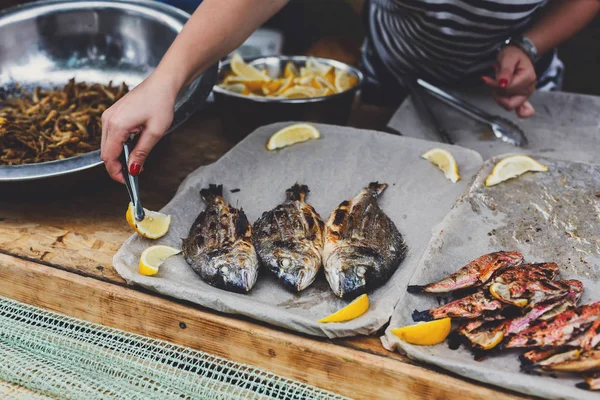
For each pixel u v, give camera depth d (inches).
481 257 57.2
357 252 57.5
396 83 88.4
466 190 64.6
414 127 77.9
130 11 81.1
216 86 75.7
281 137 71.9
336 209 62.5
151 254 59.1
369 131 72.6
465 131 78.6
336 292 56.6
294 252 58.2
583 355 50.0
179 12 80.0
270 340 54.2
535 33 76.7
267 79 80.6
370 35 88.7
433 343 52.6
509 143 76.2
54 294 60.1
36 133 70.7
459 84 84.8
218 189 65.8
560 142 76.3
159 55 81.0
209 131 80.8
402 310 54.7
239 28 59.1
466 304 53.7
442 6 73.8
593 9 76.4
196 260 58.9
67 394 53.6
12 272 60.7
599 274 57.6
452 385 50.6
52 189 64.0
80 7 81.3
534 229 61.2
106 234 64.6
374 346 53.5
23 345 57.4
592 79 123.3
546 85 87.8
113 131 56.7
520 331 52.2
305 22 135.3
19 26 79.9
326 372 53.7
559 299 54.1
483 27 74.7
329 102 74.5
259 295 57.5
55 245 63.0
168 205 64.2
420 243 61.1
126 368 55.4
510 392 50.1
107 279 59.0
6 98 79.6
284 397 53.3
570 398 48.7
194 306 56.4
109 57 83.4
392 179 68.1
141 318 57.6
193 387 53.9
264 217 62.7
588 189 64.4
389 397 52.6
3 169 62.1
